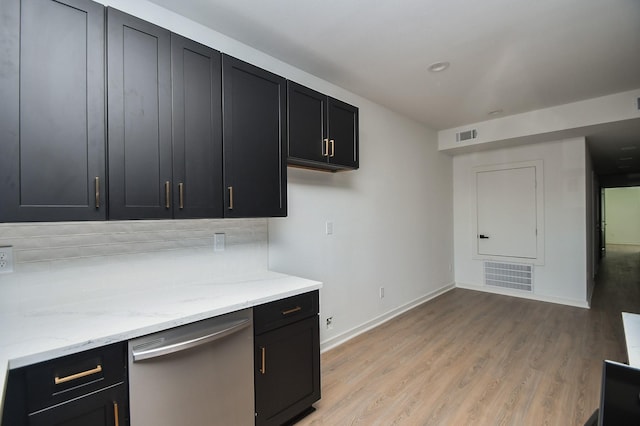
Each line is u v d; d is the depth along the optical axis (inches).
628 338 46.9
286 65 102.2
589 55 97.7
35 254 58.9
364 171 134.8
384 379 94.6
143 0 71.7
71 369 43.6
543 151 171.2
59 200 50.0
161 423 51.7
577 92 127.6
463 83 118.6
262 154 77.5
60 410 42.6
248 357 64.0
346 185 126.1
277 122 81.0
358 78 114.1
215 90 68.7
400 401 83.7
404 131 159.8
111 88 54.8
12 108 46.3
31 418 40.5
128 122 56.7
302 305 75.5
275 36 86.8
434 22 80.4
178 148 63.0
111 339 46.5
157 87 60.2
